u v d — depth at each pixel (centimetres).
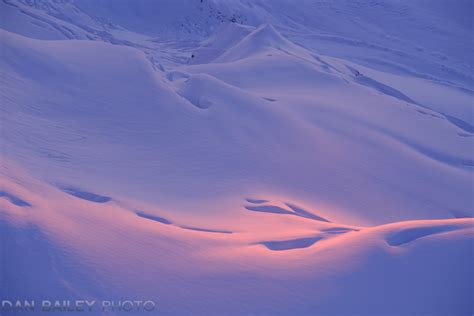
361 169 1352
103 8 6975
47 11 4778
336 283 357
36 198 468
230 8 7956
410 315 323
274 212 875
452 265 363
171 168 1011
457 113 2773
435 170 1505
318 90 2177
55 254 362
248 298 342
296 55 2980
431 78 4638
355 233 440
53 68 1317
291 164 1254
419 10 9181
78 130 1060
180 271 372
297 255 402
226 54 3262
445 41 7588
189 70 2323
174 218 639
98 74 1387
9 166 601
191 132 1242
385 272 364
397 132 1795
